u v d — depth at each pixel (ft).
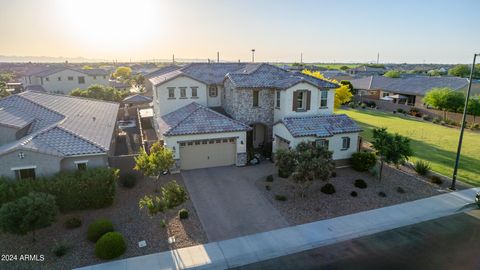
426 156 93.15
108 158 67.36
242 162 83.25
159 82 99.04
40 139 58.08
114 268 41.81
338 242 48.75
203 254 45.27
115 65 625.00
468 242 48.78
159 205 49.08
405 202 62.59
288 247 47.21
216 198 63.77
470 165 85.15
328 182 72.13
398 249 46.93
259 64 110.22
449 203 62.39
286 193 66.18
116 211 57.47
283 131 82.33
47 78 217.56
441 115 155.12
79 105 97.60
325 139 79.92
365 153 80.23
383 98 195.52
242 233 50.93
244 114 92.73
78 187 55.21
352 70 367.25
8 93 172.35
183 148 78.84
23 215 44.04
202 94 102.22
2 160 52.80
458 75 342.03
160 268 42.04
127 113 140.05
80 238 48.80
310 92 88.48
